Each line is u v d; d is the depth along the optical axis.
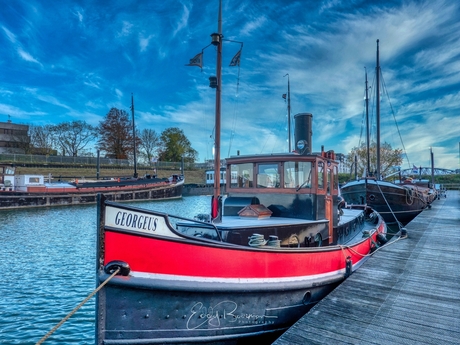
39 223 24.91
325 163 7.42
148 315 4.21
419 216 20.53
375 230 11.15
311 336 4.79
